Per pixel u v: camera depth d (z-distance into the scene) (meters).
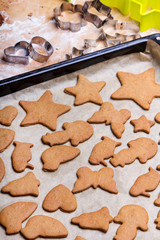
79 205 0.64
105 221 0.62
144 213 0.63
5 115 0.72
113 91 0.77
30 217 0.63
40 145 0.70
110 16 0.92
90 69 0.79
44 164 0.67
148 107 0.75
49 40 0.90
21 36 0.90
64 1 0.98
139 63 0.81
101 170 0.67
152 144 0.71
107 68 0.80
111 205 0.64
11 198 0.64
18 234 0.61
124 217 0.63
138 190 0.65
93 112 0.75
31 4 0.96
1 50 0.87
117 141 0.71
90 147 0.70
